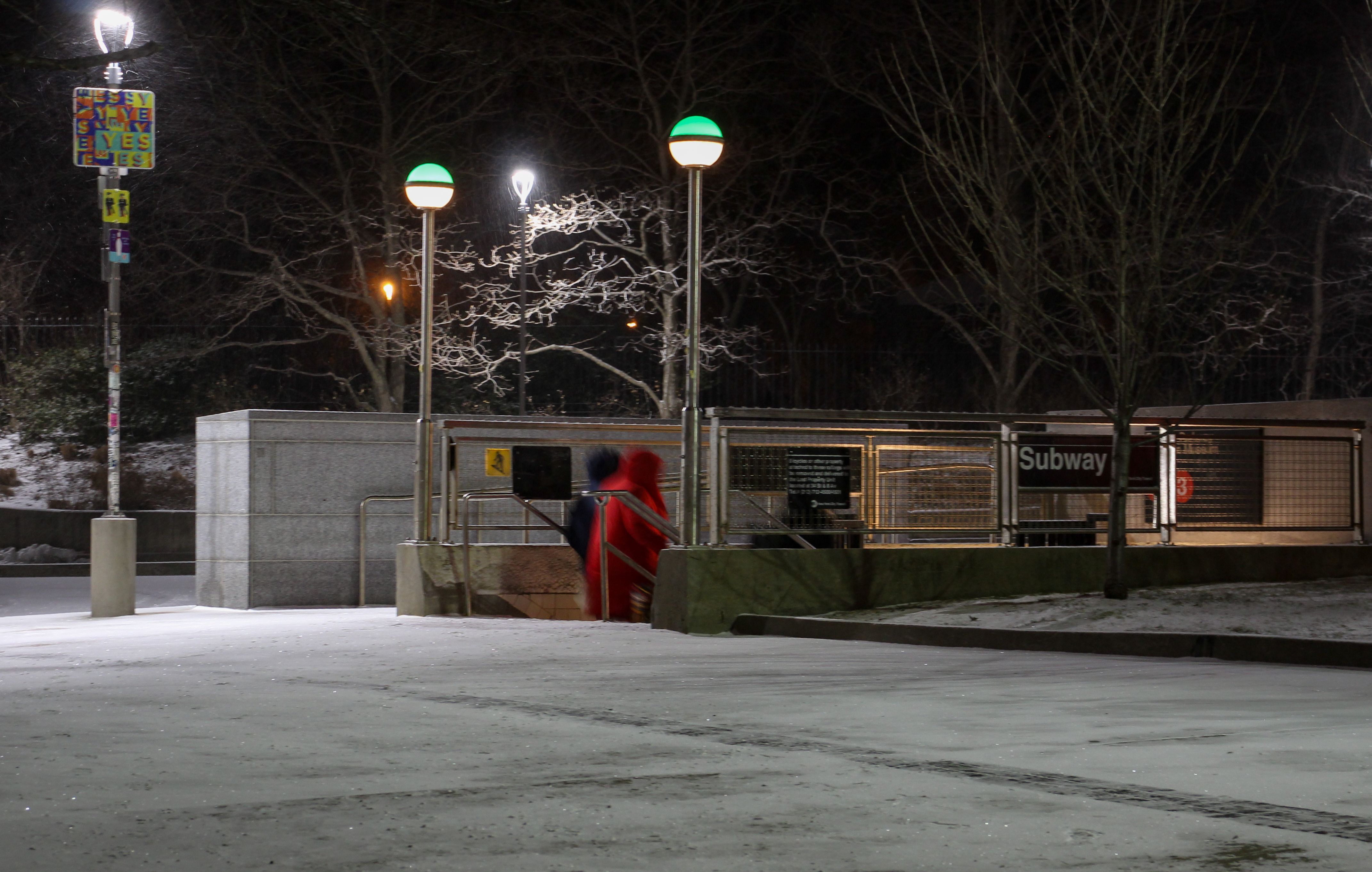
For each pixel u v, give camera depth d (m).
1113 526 13.91
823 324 42.41
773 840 4.78
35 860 4.47
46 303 43.06
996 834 4.88
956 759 6.30
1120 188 16.92
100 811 5.19
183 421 38.72
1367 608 12.42
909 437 14.88
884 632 12.38
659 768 6.09
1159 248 14.16
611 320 40.00
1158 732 7.04
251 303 34.62
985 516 15.19
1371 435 17.27
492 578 17.30
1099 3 23.92
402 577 17.00
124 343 39.62
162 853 4.57
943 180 25.05
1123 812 5.21
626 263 32.75
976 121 31.77
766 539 14.83
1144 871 4.41
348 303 38.91
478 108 30.33
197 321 39.34
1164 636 11.07
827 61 33.06
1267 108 15.96
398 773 5.96
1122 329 13.95
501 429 18.09
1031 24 29.33
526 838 4.79
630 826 4.98
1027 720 7.47
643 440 20.88
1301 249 36.56
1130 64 16.44
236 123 30.84
